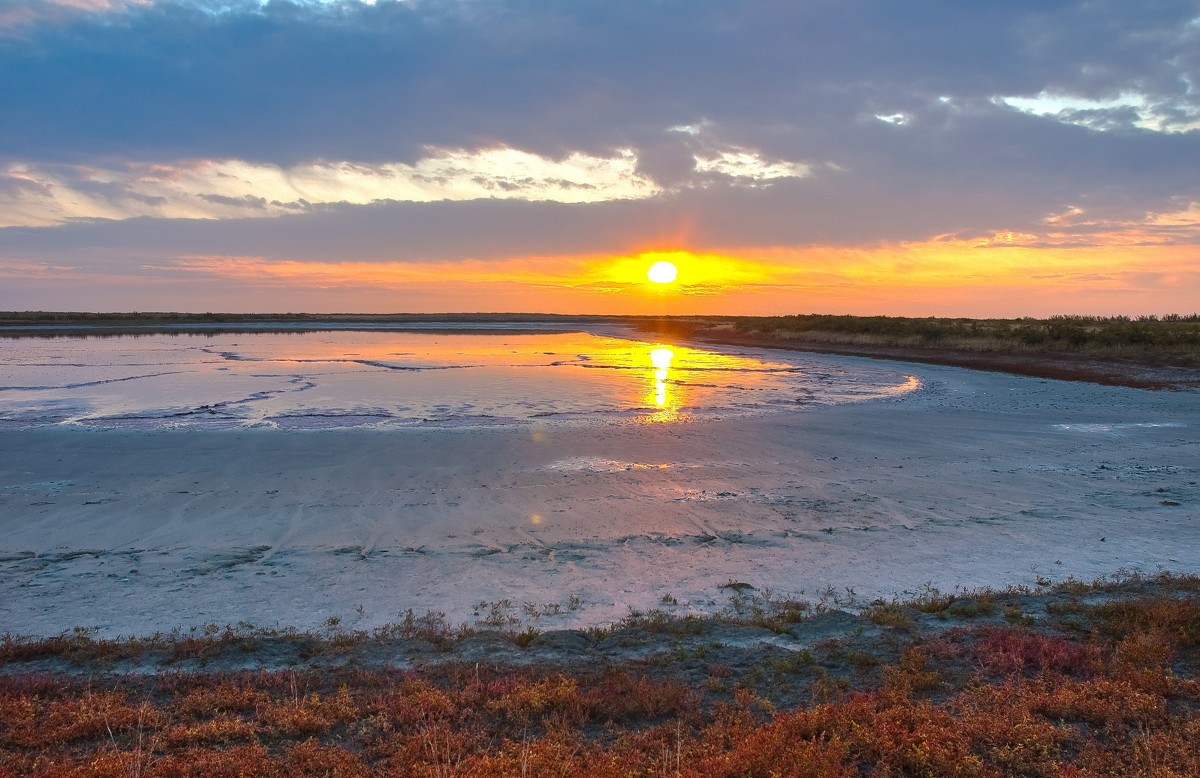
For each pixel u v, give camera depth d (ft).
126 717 18.71
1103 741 17.56
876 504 41.45
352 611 27.40
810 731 17.72
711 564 32.40
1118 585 28.02
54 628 25.66
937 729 17.52
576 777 15.76
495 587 29.89
